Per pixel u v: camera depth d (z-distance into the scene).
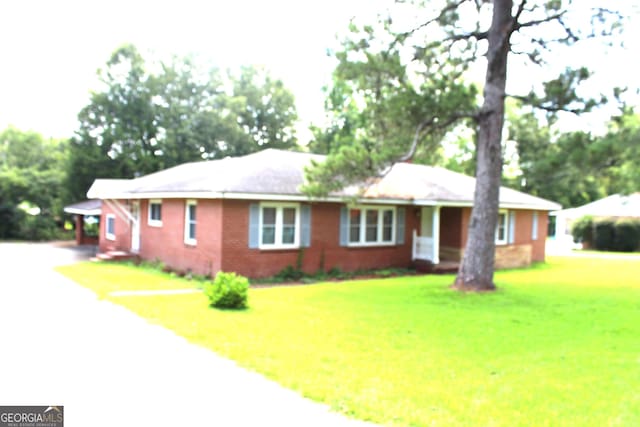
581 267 20.88
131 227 21.16
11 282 13.21
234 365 6.09
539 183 12.15
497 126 12.54
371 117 13.45
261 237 15.05
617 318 9.35
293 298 11.34
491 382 5.59
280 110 44.16
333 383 5.42
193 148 38.00
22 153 40.97
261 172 16.11
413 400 4.98
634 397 5.17
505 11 12.08
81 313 9.14
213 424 4.40
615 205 32.38
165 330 7.84
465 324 8.66
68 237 35.69
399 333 7.88
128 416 4.56
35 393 5.13
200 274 15.19
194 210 15.91
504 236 21.06
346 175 12.44
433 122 13.09
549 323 8.85
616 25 11.56
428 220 20.22
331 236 16.72
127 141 35.81
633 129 10.28
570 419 4.56
